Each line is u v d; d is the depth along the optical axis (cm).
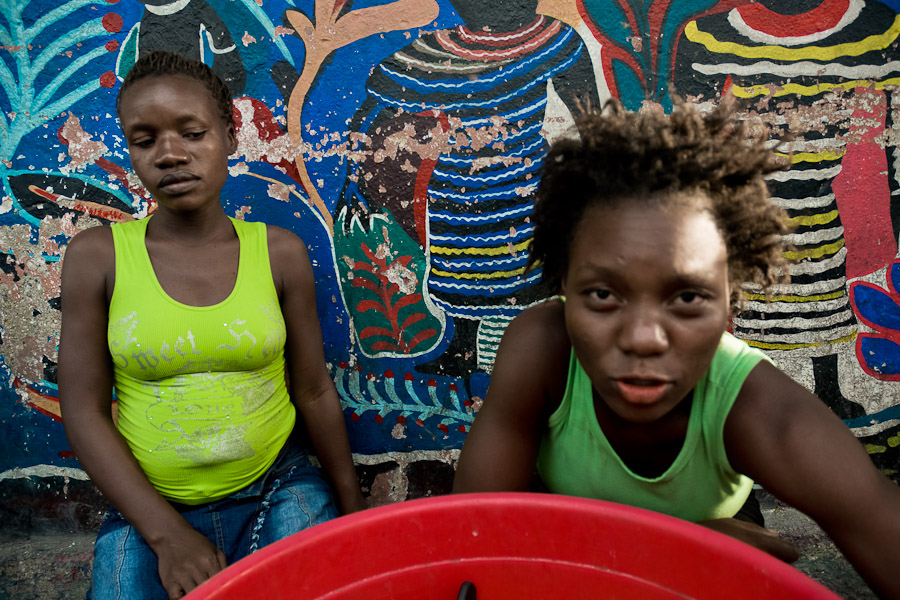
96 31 152
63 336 132
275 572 70
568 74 155
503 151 158
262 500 142
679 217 71
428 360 168
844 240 161
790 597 63
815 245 161
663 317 72
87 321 132
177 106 123
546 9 152
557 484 105
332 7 152
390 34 153
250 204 160
